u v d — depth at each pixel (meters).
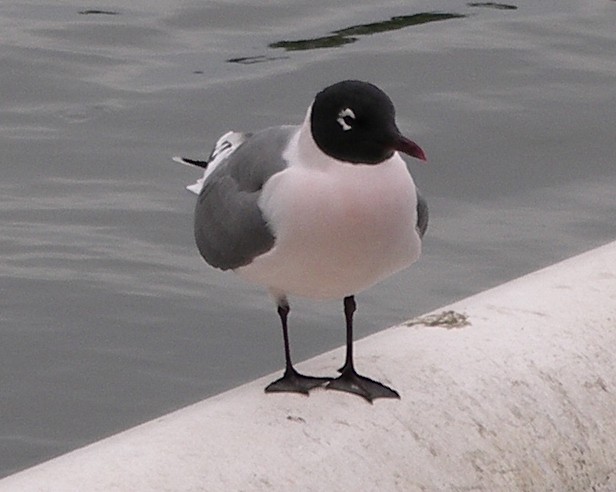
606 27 19.77
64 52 18.61
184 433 7.05
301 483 6.89
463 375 7.67
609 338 8.05
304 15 19.84
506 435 7.44
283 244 7.77
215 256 8.47
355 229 7.64
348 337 8.08
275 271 8.00
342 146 7.61
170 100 17.33
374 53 18.56
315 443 7.11
